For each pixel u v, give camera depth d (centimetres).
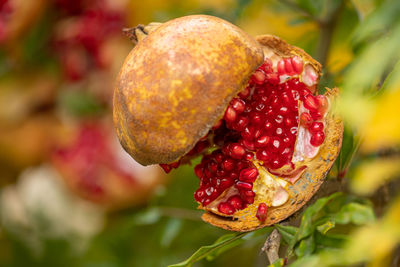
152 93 45
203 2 67
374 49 40
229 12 64
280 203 48
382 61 39
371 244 38
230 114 47
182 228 64
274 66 50
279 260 45
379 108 36
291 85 50
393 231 37
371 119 37
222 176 50
